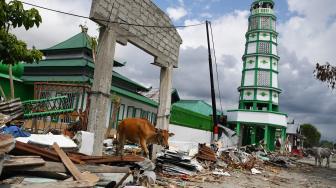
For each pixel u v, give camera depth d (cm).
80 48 2328
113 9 1176
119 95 2245
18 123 1269
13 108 782
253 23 4884
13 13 793
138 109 2509
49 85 1719
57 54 2448
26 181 618
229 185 1241
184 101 4600
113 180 820
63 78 2181
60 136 990
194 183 1168
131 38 1288
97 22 1121
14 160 627
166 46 1557
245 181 1419
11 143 560
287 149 5581
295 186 1462
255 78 4725
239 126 4519
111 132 2033
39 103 1333
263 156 2842
